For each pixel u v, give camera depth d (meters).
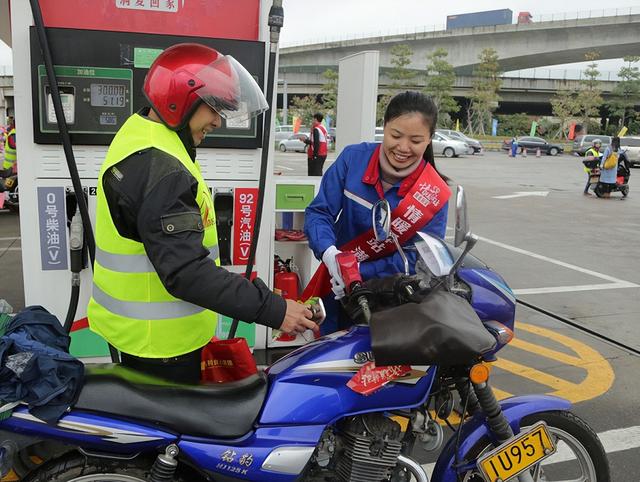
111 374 1.89
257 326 4.03
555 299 6.07
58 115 2.96
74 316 3.26
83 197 3.07
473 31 56.91
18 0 3.14
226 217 3.69
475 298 2.27
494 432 2.11
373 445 2.02
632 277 7.04
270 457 1.89
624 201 14.42
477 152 37.81
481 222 10.77
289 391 1.95
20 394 1.71
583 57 57.81
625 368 4.42
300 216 4.72
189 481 1.96
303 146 33.38
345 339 2.04
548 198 14.62
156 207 1.68
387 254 2.67
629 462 3.15
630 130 60.59
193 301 1.72
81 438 1.77
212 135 3.54
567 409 2.34
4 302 2.03
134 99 3.32
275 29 3.18
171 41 3.33
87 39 3.21
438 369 2.11
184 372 1.99
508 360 4.51
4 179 9.74
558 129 60.16
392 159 2.46
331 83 51.75
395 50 49.84
